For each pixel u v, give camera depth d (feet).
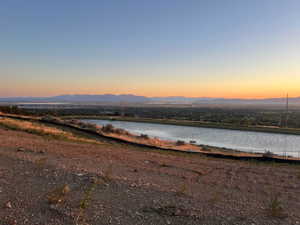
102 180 18.19
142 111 569.64
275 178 30.30
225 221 12.55
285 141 150.51
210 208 14.61
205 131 204.23
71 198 13.89
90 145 50.39
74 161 26.35
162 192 17.12
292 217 14.56
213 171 32.27
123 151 45.32
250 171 34.86
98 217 11.71
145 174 24.35
